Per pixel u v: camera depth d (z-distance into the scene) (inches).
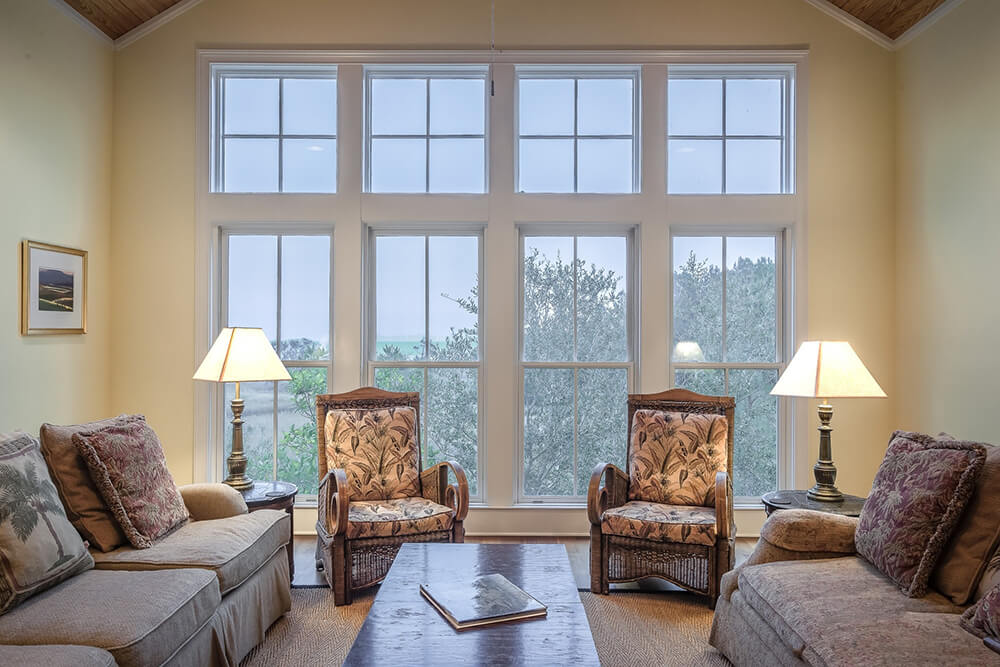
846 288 147.7
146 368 148.1
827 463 114.7
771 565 84.8
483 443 153.0
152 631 67.0
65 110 132.0
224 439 151.9
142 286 148.3
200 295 148.3
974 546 72.3
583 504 151.9
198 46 149.3
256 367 119.3
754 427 152.6
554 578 80.4
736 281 153.5
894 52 147.9
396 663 58.5
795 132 149.6
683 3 149.3
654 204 148.9
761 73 152.9
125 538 89.5
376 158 153.6
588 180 153.5
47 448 87.1
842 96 148.3
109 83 147.2
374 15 149.6
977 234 122.0
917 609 69.3
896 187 147.4
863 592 73.9
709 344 153.4
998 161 117.0
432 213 149.3
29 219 122.0
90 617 66.9
